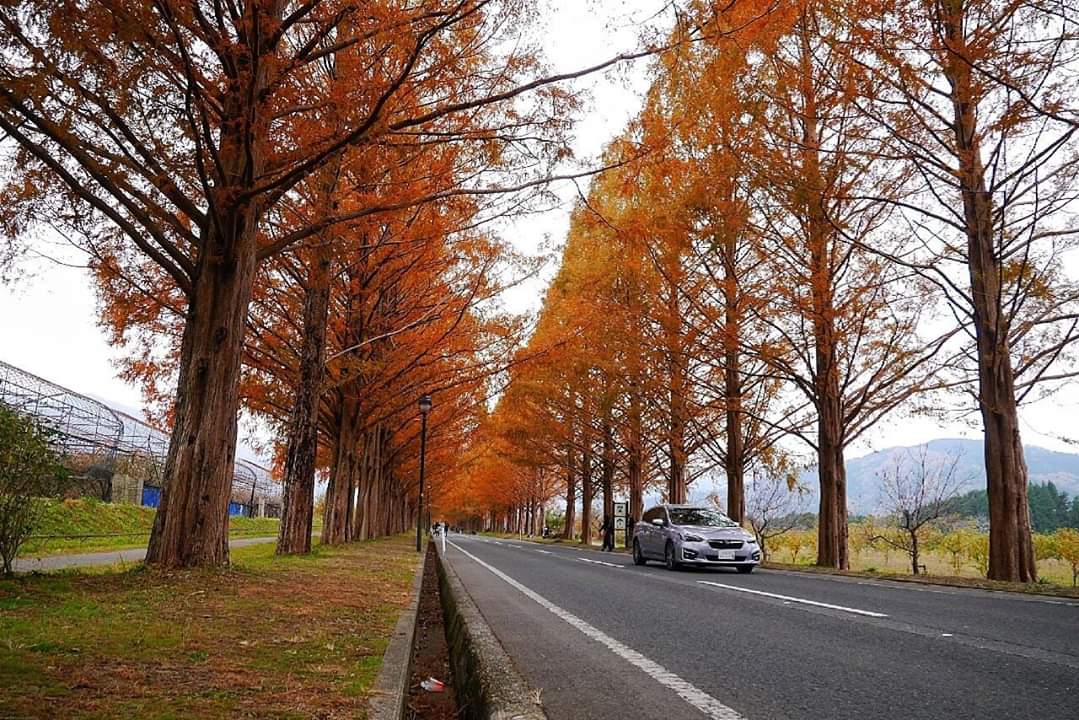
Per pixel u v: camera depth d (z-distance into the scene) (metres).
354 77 7.72
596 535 59.75
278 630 4.84
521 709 3.02
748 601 8.26
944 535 32.19
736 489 19.86
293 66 7.37
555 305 23.94
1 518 6.88
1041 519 58.62
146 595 6.09
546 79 7.97
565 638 5.68
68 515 21.89
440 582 10.70
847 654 4.94
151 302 11.95
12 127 7.21
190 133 7.86
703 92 12.69
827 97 12.98
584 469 36.28
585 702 3.66
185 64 6.90
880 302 15.70
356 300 16.80
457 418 28.98
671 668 4.50
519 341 20.52
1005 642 5.32
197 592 6.46
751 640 5.54
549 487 58.16
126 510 28.03
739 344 16.22
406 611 6.28
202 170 7.63
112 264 10.71
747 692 3.87
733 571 14.34
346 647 4.34
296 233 9.06
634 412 23.62
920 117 12.33
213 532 8.25
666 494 29.66
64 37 6.39
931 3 10.68
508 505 75.50
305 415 13.96
